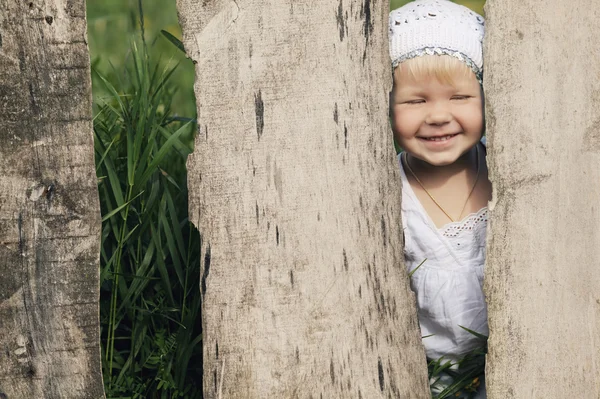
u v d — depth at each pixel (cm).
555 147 231
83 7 217
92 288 222
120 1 534
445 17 242
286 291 224
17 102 216
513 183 230
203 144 224
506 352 229
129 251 266
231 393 223
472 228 259
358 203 225
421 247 261
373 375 224
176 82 402
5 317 219
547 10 231
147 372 264
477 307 260
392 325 225
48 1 216
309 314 224
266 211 224
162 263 259
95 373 224
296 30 224
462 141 246
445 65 237
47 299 221
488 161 230
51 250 220
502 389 229
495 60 230
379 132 225
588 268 232
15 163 217
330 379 224
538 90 231
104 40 464
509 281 229
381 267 225
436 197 261
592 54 233
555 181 231
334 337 224
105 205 272
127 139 262
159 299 266
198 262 264
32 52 216
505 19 230
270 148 224
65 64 218
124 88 327
